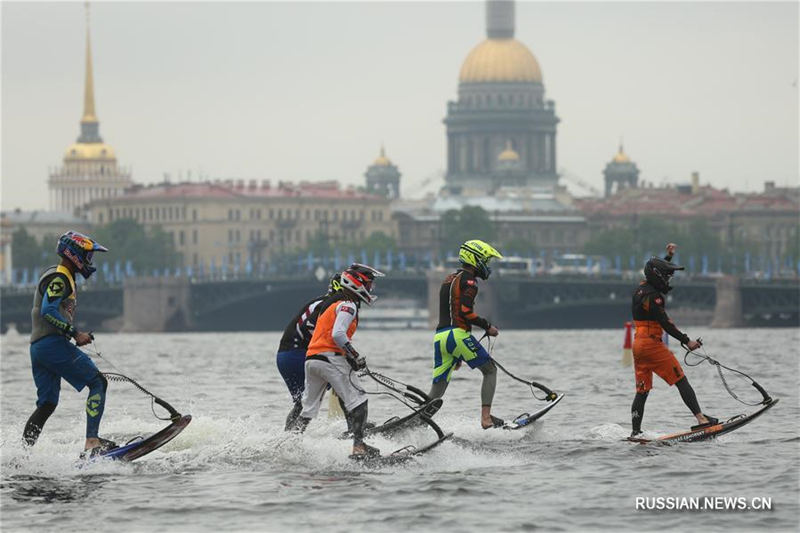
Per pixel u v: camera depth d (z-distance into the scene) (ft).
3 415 161.68
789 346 398.42
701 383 204.13
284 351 122.11
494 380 127.13
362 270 114.32
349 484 104.73
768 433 131.54
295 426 118.52
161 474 109.29
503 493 101.04
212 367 294.05
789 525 90.74
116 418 155.53
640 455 117.39
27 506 97.86
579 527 90.53
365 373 114.11
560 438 127.65
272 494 101.14
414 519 92.84
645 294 127.85
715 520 92.22
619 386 200.75
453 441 122.11
